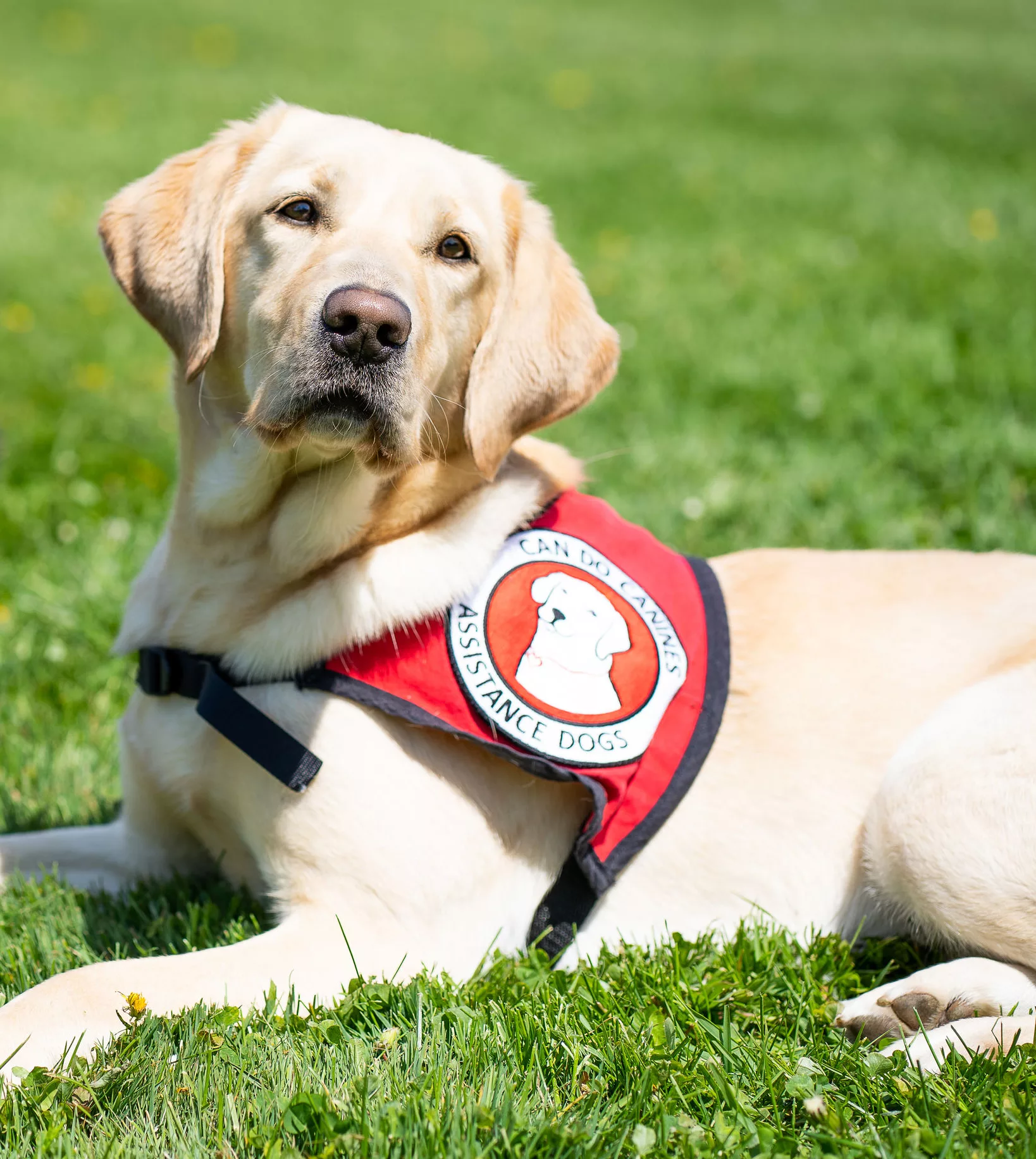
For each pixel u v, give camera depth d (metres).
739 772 2.82
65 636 4.12
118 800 3.37
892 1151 2.02
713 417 6.10
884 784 2.76
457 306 2.79
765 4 28.52
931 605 2.96
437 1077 2.12
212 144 2.87
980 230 10.27
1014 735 2.64
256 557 2.71
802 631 2.95
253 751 2.54
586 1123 2.08
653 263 9.33
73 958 2.64
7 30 19.52
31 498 5.11
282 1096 2.08
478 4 26.27
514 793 2.70
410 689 2.58
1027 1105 2.13
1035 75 20.11
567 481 3.02
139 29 20.33
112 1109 2.06
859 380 6.51
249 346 2.70
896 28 25.89
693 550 4.68
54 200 10.75
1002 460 5.22
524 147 13.68
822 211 11.12
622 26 24.61
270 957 2.42
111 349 7.17
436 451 2.78
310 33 21.39
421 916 2.57
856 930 2.84
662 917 2.82
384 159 2.76
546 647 2.68
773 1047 2.36
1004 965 2.60
